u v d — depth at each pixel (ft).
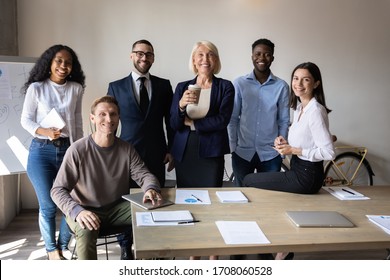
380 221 5.79
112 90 8.79
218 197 6.88
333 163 13.82
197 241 5.04
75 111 9.14
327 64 13.53
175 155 8.23
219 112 7.95
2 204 11.13
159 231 5.33
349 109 13.97
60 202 6.74
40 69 8.64
